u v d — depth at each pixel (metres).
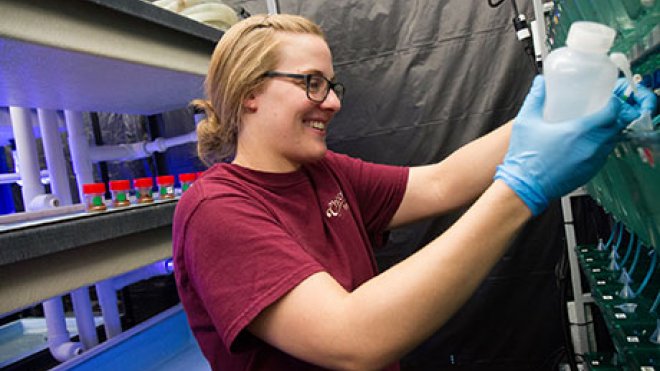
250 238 0.54
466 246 0.46
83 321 1.40
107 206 1.12
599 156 0.47
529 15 1.51
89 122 1.92
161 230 1.18
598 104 0.46
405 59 1.64
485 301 1.62
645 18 0.52
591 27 0.44
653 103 0.50
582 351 1.30
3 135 1.52
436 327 0.47
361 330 0.46
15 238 0.74
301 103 0.65
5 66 0.93
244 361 0.62
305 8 1.72
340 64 1.71
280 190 0.69
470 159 0.80
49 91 1.15
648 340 0.66
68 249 0.89
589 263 1.05
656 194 0.47
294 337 0.50
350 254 0.74
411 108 1.66
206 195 0.60
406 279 0.46
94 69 1.05
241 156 0.72
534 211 0.47
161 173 1.90
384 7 1.65
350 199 0.83
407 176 0.86
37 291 0.82
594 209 1.47
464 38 1.58
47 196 1.24
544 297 1.56
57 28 0.86
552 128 0.46
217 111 0.74
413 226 1.69
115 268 1.02
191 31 1.18
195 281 0.59
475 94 1.58
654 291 0.81
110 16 0.98
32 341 1.55
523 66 1.53
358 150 1.72
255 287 0.51
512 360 1.61
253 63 0.65
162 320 1.48
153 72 1.16
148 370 1.32
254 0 1.79
